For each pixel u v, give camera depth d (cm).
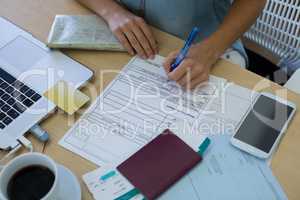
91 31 91
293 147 71
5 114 76
